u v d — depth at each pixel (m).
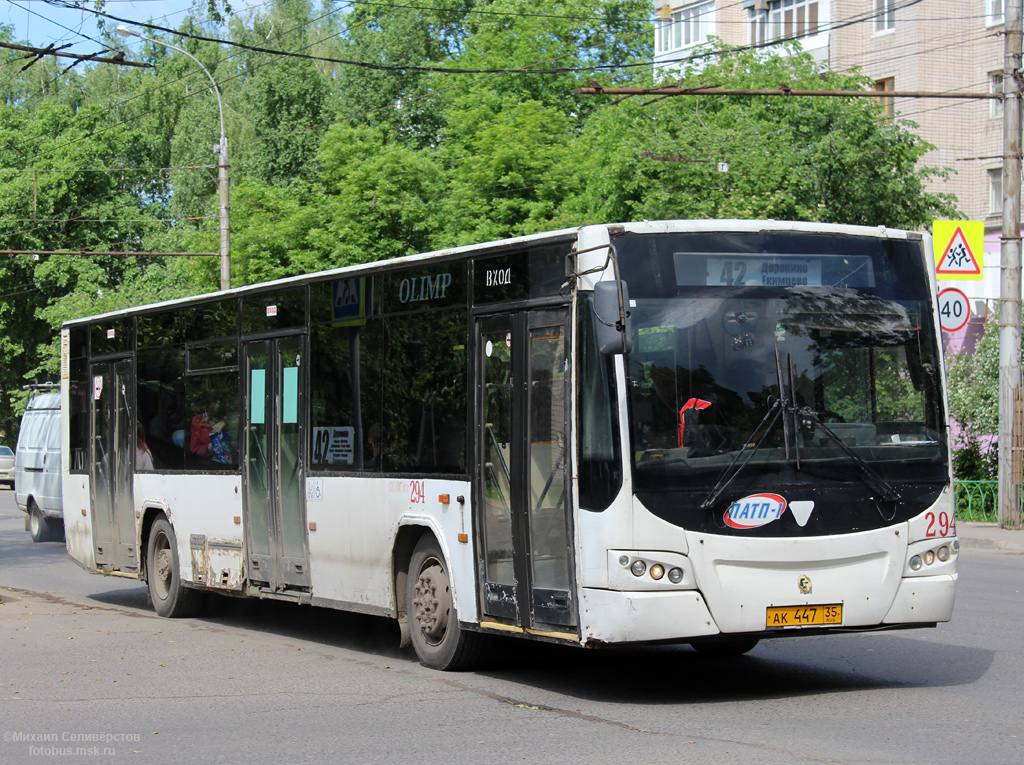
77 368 15.48
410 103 45.97
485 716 7.51
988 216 36.75
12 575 18.34
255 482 11.74
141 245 52.19
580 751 6.46
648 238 7.75
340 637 11.64
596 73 43.16
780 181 28.45
